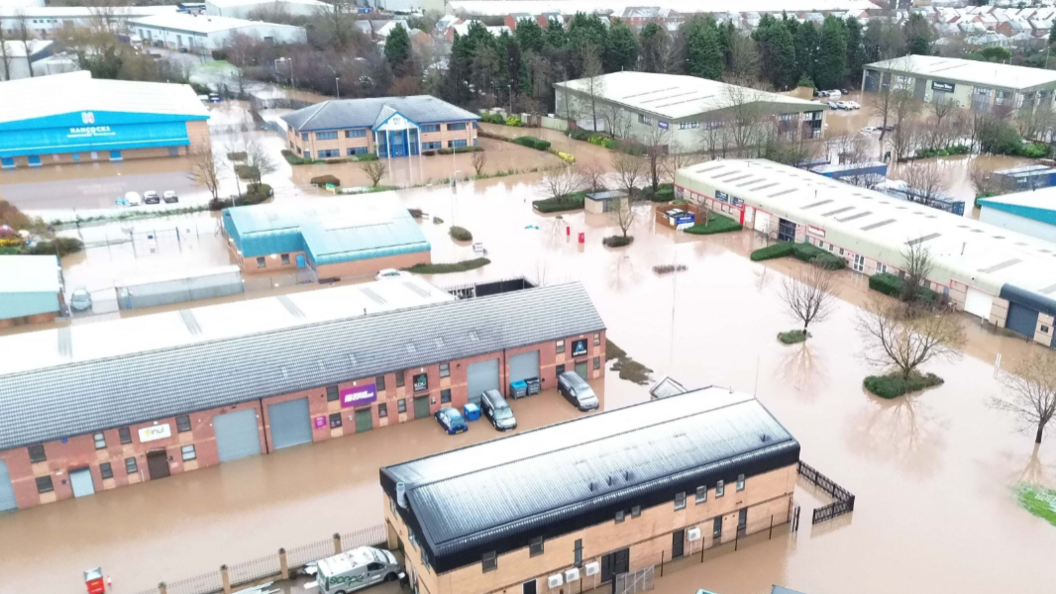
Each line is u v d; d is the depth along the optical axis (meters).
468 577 35.50
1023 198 86.69
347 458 50.19
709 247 87.06
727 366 60.78
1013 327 66.25
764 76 169.88
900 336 62.84
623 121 135.25
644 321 68.50
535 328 57.06
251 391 49.38
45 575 40.50
